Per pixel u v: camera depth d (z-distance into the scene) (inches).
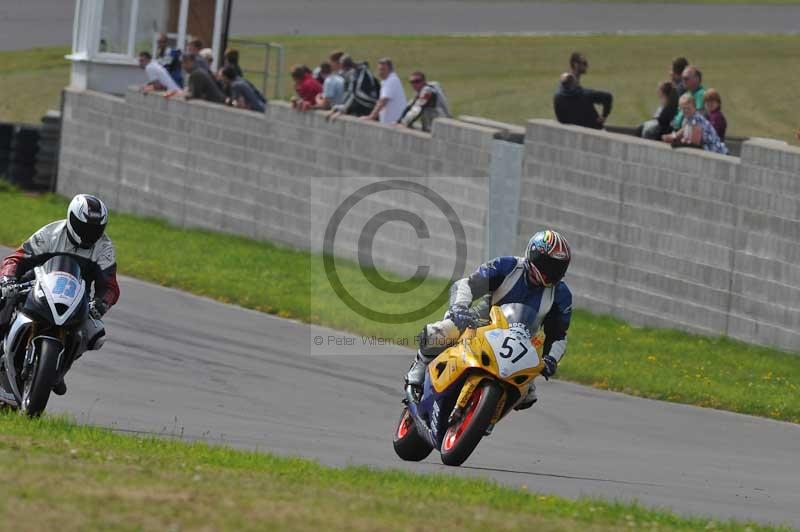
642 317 2420.0
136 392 1584.6
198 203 3408.0
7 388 1263.5
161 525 714.8
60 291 1219.9
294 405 1590.8
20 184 3875.5
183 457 1027.9
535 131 2608.3
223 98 3435.0
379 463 1254.3
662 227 2372.0
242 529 722.2
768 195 2171.5
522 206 2640.3
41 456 930.7
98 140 3737.7
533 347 1128.8
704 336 2294.5
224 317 2215.8
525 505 948.0
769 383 1904.5
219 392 1633.9
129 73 3860.7
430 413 1171.3
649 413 1681.8
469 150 2704.2
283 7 6220.5
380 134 2881.4
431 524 794.8
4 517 701.9
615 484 1243.2
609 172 2466.8
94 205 1242.0
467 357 1127.6
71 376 1646.2
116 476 857.5
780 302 2159.2
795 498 1246.3
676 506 1143.0
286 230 3132.4
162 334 2006.6
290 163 3122.5
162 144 3516.2
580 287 2546.8
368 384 1763.0
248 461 1046.4
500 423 1569.9
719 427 1619.1
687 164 2317.9
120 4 3823.8
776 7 6299.2
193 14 3865.7
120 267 2659.9
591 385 1856.5
